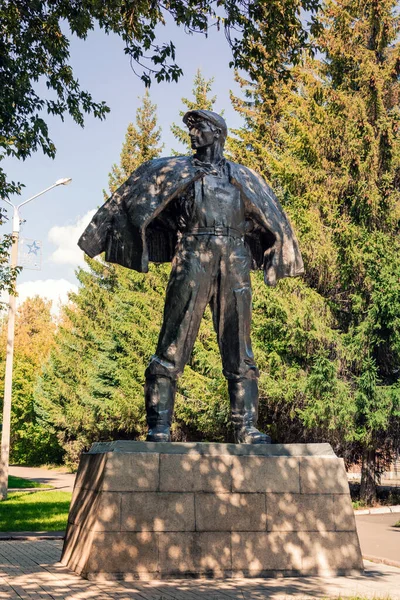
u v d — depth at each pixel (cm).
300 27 1066
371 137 1983
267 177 2378
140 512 767
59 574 775
